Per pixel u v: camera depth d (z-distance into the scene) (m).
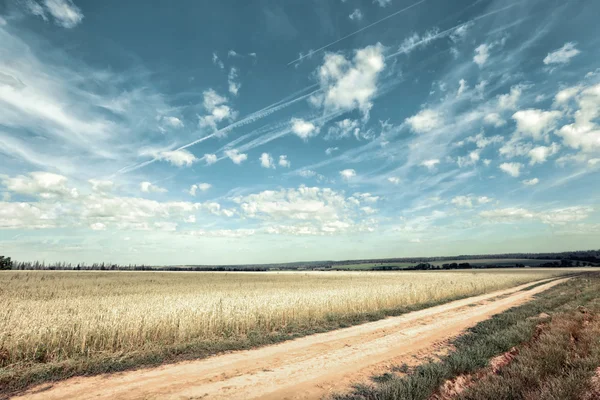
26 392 7.35
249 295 23.58
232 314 15.11
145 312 13.61
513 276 64.56
